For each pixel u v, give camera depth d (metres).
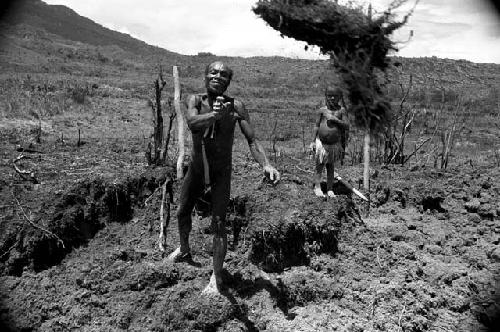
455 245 7.32
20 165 7.88
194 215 7.14
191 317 5.34
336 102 7.20
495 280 6.45
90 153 9.39
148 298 5.59
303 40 6.45
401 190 8.46
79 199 6.90
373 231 7.23
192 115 5.18
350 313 5.79
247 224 6.84
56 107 16.25
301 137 16.30
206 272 6.01
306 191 7.49
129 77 30.73
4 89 18.41
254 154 5.46
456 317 6.03
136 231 6.96
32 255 6.16
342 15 6.12
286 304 5.88
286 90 30.25
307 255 6.56
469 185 8.94
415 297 6.07
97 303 5.61
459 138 16.53
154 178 7.57
